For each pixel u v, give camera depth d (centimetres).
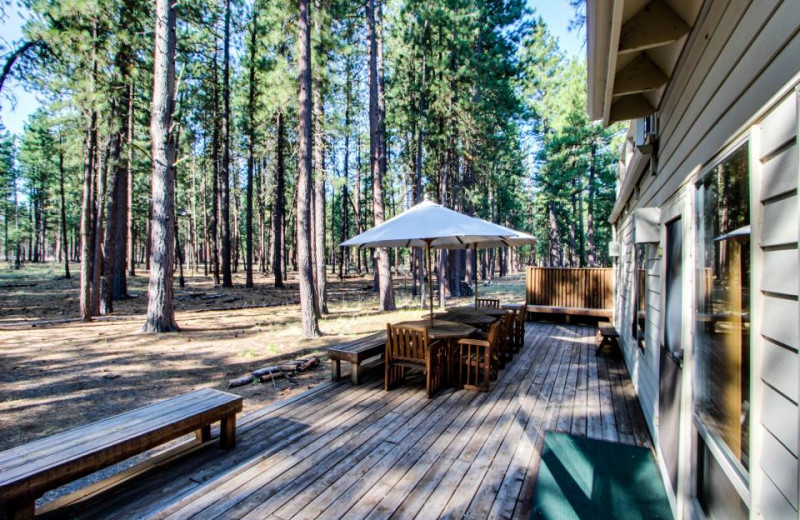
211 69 1677
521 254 4584
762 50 140
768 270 132
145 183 1992
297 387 517
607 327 720
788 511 116
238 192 2803
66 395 480
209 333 848
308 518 246
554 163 2184
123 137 1034
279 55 1224
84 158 1028
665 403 297
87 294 966
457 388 497
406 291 1888
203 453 329
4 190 3431
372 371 574
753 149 142
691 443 228
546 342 783
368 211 2742
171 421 286
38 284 1881
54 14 797
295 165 1975
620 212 773
